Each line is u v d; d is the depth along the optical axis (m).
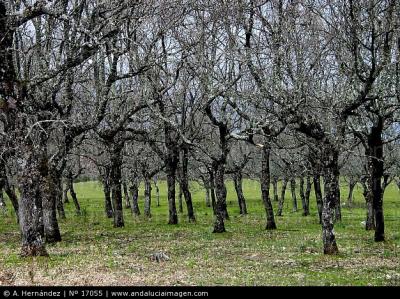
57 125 32.41
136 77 44.38
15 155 24.88
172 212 51.78
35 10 23.31
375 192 35.62
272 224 45.47
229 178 73.31
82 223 53.09
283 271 22.61
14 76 24.25
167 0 35.88
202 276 20.94
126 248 31.27
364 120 36.34
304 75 28.91
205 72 38.69
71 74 33.00
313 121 28.08
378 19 28.38
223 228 41.84
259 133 35.12
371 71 27.75
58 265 23.11
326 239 28.56
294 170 55.94
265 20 31.97
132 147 60.56
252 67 31.81
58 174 42.03
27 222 25.16
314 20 30.62
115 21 28.64
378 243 34.41
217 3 36.22
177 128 38.25
